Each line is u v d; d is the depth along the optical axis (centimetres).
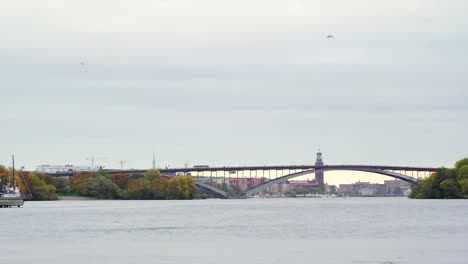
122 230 12975
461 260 8419
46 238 11331
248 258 8650
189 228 13488
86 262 8388
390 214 19062
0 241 10856
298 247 9819
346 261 8356
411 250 9394
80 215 18525
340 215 18962
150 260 8512
